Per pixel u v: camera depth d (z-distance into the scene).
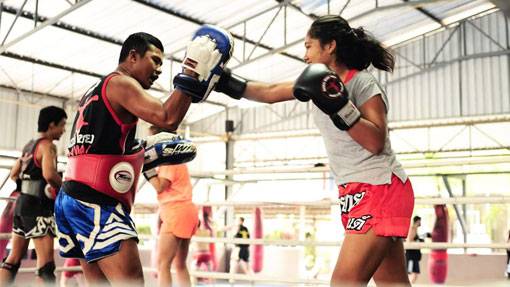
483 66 12.74
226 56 1.92
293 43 11.41
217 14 11.17
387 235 1.83
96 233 1.90
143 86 2.10
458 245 3.18
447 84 13.09
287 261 11.83
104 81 1.96
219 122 15.84
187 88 1.86
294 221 14.29
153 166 2.47
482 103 12.67
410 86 13.51
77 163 1.97
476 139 12.82
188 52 1.89
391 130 13.75
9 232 3.71
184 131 15.41
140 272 1.93
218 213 13.33
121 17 10.55
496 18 12.67
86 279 2.10
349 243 1.86
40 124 3.35
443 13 12.62
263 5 11.16
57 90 13.49
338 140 1.92
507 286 0.87
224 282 5.78
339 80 1.69
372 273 1.85
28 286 1.21
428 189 12.91
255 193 14.84
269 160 15.09
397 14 12.31
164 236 3.61
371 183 1.86
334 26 1.94
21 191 3.35
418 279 9.95
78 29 10.78
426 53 13.43
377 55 1.98
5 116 12.99
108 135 1.94
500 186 12.18
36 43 11.12
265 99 2.17
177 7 10.63
